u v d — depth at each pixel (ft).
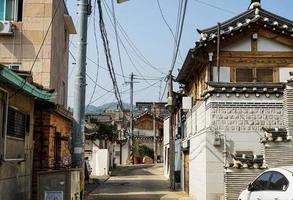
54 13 67.36
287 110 48.39
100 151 122.93
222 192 53.98
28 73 39.14
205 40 65.67
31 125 41.50
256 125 55.83
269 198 34.06
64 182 35.09
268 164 47.80
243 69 68.28
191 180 67.67
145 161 207.51
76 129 38.11
